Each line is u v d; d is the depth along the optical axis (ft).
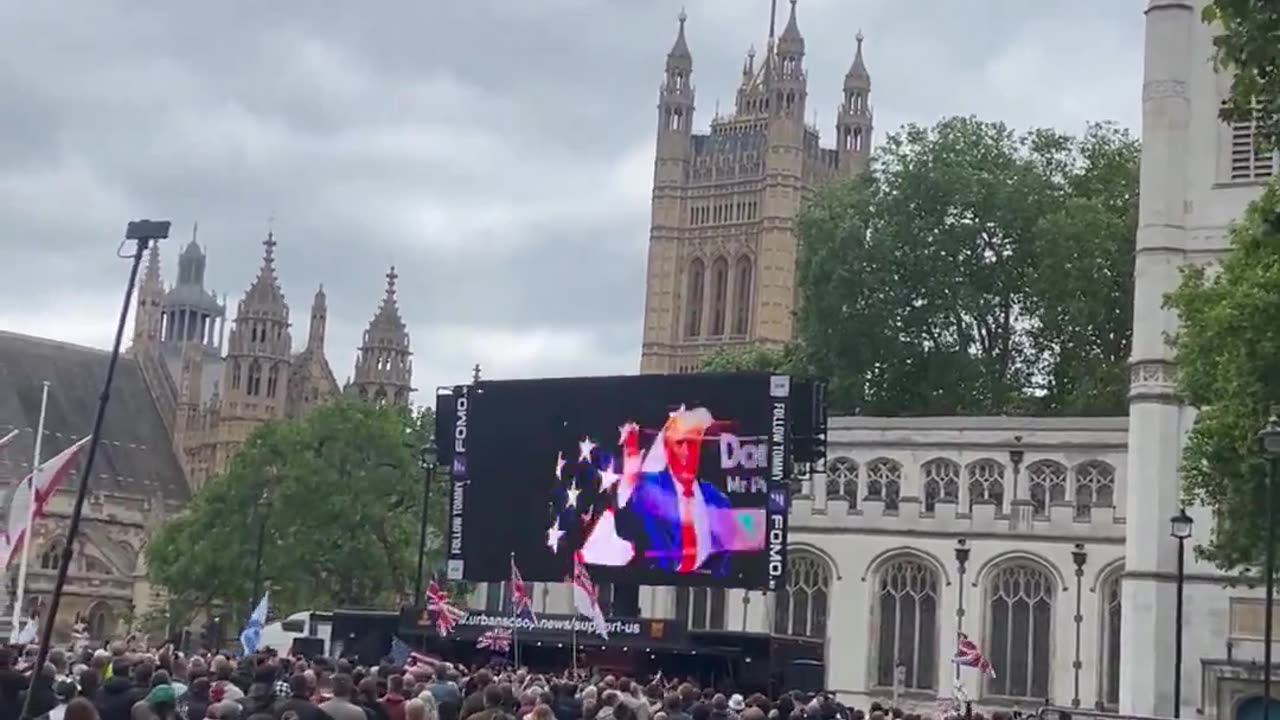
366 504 367.86
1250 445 180.14
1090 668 285.02
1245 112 112.68
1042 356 406.00
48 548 504.02
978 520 295.89
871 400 397.80
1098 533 287.48
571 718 118.73
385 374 596.70
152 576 429.38
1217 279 202.49
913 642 298.15
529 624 223.51
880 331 392.88
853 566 303.27
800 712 124.77
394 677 108.88
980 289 399.24
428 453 238.68
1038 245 385.09
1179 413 254.68
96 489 533.14
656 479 229.45
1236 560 195.31
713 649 213.46
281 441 373.61
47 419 551.18
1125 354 394.32
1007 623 293.02
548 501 237.45
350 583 373.81
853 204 404.36
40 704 88.12
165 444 583.17
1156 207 257.34
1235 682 246.06
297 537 364.99
